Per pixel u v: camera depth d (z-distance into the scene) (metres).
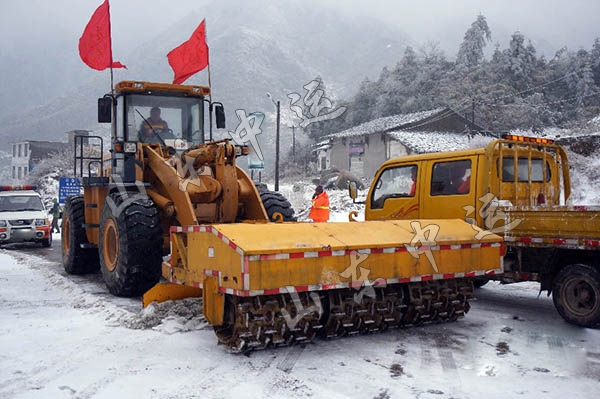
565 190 8.12
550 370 4.76
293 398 4.13
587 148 20.56
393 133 32.50
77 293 8.12
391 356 5.13
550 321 6.50
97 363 4.89
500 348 5.39
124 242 7.56
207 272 5.23
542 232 6.37
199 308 6.38
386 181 8.60
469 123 36.56
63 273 10.41
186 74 10.09
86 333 5.85
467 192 7.42
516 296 8.11
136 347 5.33
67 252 10.26
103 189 8.95
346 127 41.88
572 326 6.23
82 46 9.08
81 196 10.55
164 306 6.34
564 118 42.69
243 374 4.63
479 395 4.20
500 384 4.42
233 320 5.10
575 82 45.16
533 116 40.22
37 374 4.63
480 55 48.19
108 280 8.10
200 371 4.70
